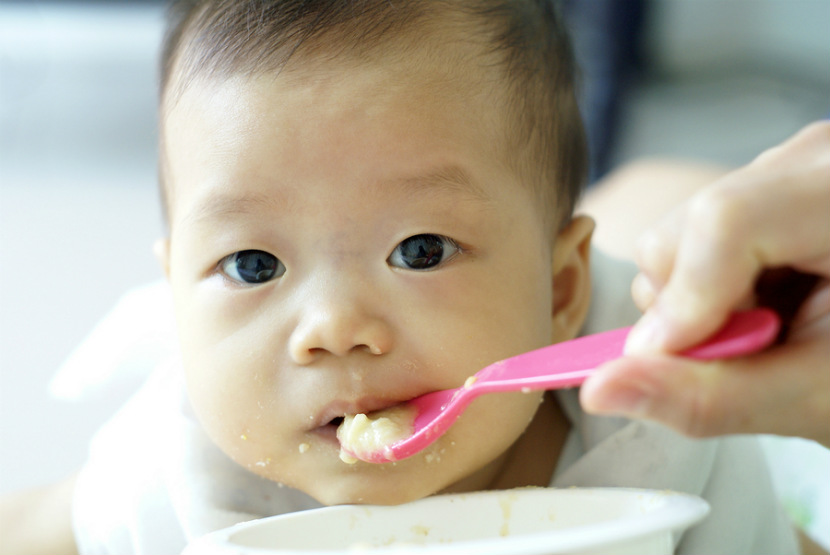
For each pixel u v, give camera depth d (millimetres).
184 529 860
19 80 3652
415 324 724
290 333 722
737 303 498
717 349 496
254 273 752
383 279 729
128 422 1015
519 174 829
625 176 1647
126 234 2340
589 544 485
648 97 3650
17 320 1870
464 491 873
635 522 515
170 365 1058
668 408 494
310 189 729
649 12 3494
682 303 494
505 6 889
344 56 764
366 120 739
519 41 880
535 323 803
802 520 1163
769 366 500
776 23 4137
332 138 732
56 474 1369
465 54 807
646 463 847
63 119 3346
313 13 792
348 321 698
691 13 4082
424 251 750
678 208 536
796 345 514
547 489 689
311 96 745
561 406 927
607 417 896
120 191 2686
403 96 756
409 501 715
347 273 725
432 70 779
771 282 559
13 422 1518
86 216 2471
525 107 856
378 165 732
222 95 772
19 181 2752
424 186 745
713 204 487
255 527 631
